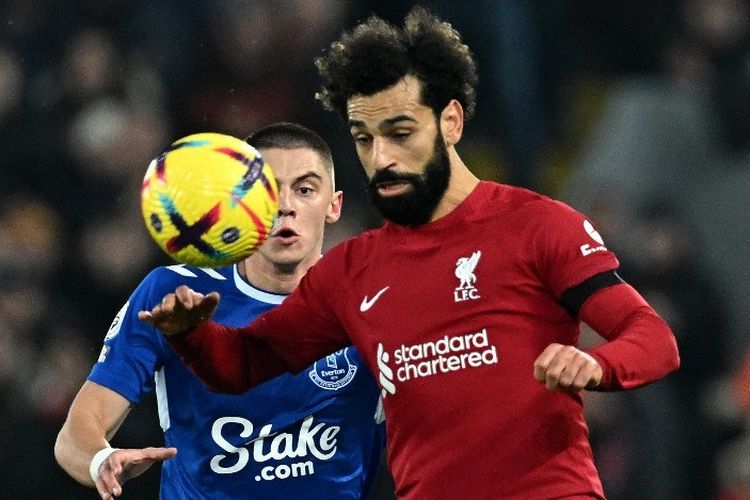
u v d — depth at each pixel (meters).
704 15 42.28
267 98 39.38
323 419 19.50
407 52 16.39
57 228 37.69
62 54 40.69
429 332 16.41
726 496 33.38
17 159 38.69
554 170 41.66
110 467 17.00
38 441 30.97
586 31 43.44
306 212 19.47
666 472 33.59
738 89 41.47
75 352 33.66
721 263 40.59
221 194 15.83
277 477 19.45
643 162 40.78
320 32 40.16
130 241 35.88
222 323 19.56
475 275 16.38
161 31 41.03
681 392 35.78
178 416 19.56
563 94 42.50
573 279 16.02
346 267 17.19
